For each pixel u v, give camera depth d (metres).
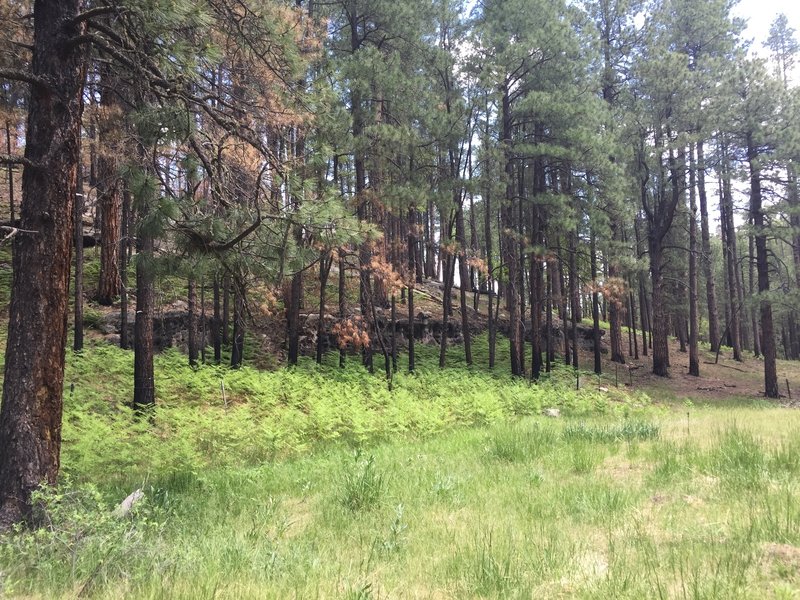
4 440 5.25
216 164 7.16
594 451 8.00
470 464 7.86
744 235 28.33
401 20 19.83
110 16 6.73
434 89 22.20
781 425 10.09
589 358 29.00
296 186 7.06
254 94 8.06
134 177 6.05
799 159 22.97
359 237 7.11
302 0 18.75
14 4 8.37
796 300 22.66
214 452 9.53
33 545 4.52
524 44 20.06
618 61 28.38
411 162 19.52
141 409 10.99
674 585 3.29
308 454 9.73
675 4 27.92
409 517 5.36
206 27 6.18
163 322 18.14
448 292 24.58
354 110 18.45
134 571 4.07
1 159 5.16
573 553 4.02
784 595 2.93
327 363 20.39
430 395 16.61
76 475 7.75
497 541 4.41
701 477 6.16
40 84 5.47
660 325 27.02
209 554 4.40
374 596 3.52
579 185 22.08
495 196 20.38
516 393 16.86
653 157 25.22
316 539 4.89
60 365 5.59
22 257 5.43
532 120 22.42
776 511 4.34
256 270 7.09
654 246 27.17
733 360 32.94
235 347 17.08
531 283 23.05
